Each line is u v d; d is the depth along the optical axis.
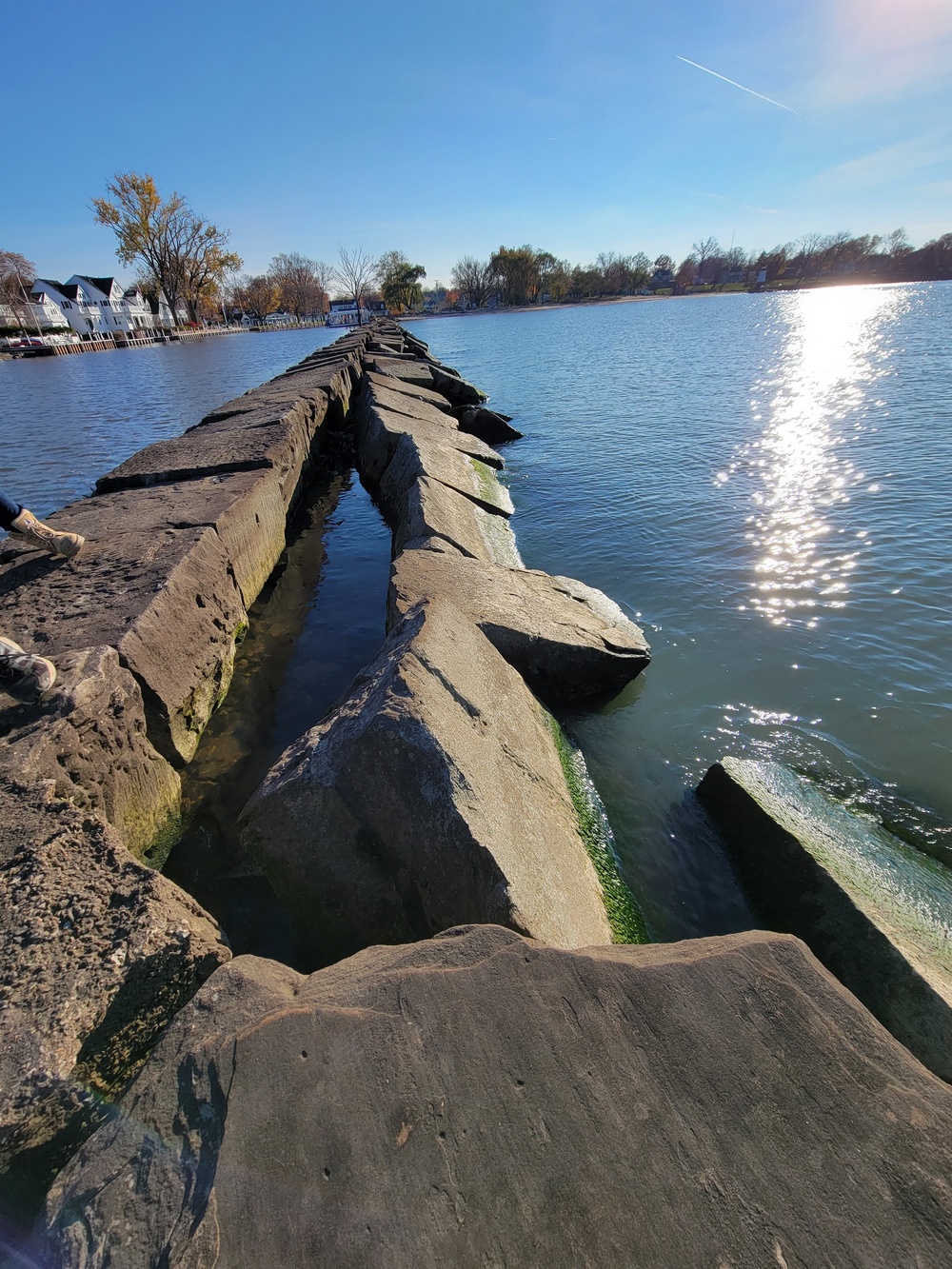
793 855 3.30
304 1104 1.61
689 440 13.11
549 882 2.88
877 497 8.93
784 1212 1.42
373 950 2.12
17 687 2.95
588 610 5.77
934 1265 1.34
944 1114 1.57
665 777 4.26
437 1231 1.40
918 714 4.76
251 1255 1.37
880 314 43.88
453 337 49.16
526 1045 1.73
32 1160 1.70
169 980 2.04
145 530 5.11
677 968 1.91
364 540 8.56
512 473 11.61
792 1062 1.68
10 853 2.23
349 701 3.41
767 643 5.73
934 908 3.11
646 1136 1.55
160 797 3.59
